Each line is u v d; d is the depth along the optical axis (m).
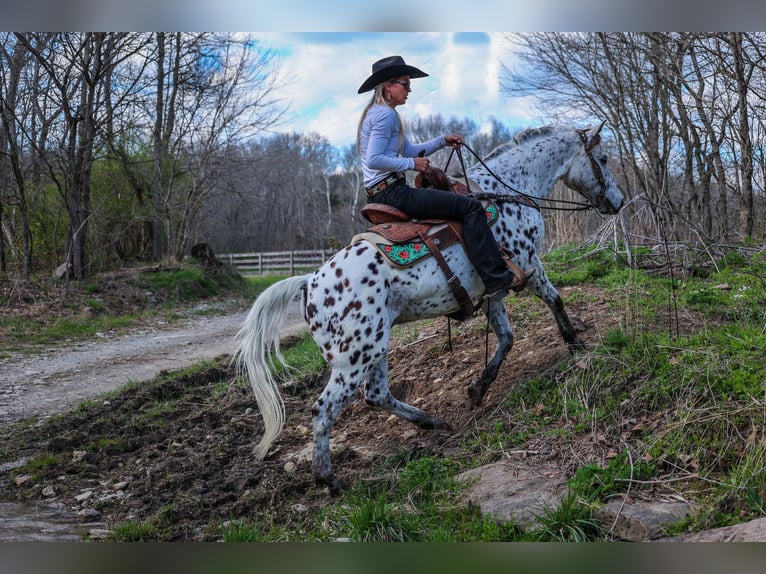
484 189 5.38
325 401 4.81
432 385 6.29
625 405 4.76
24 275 14.96
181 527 4.55
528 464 4.53
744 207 9.50
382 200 5.00
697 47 9.54
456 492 4.43
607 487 4.01
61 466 5.75
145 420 6.82
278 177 51.97
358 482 4.88
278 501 4.89
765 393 4.19
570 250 9.27
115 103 17.64
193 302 17.80
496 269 4.89
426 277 4.85
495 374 5.44
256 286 22.64
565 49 11.96
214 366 8.78
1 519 4.77
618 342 5.48
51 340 12.01
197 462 5.62
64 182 17.55
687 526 3.61
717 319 5.93
